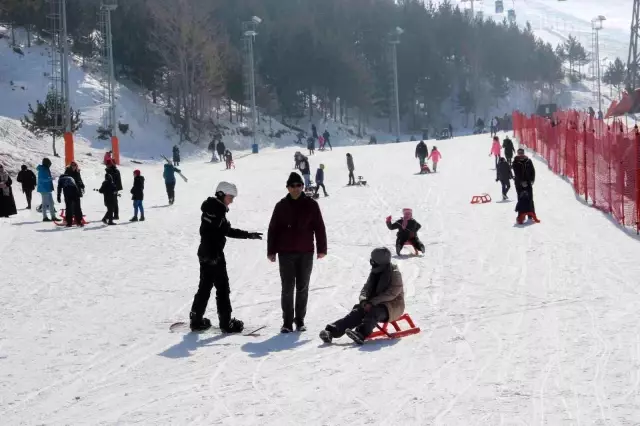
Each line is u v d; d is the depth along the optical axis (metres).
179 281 14.77
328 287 13.60
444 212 24.17
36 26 80.00
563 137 31.12
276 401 7.23
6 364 9.09
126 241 20.38
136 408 7.26
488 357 8.35
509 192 28.39
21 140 48.25
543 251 16.09
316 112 110.06
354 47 128.25
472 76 139.12
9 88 67.62
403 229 16.69
